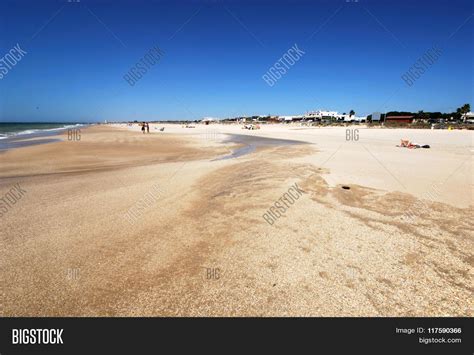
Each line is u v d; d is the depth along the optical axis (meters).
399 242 5.38
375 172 11.94
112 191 8.95
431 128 57.03
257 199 8.07
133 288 4.01
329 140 32.59
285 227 6.11
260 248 5.15
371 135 39.84
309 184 9.77
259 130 62.47
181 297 3.82
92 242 5.37
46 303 3.71
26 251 5.00
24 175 11.73
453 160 15.63
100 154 19.56
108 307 3.65
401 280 4.19
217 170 12.69
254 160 16.03
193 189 9.25
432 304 3.70
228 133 51.22
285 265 4.58
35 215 6.76
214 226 6.17
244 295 3.86
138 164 15.05
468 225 6.21
